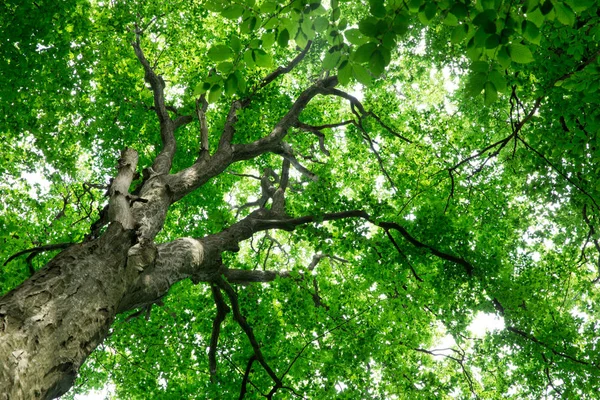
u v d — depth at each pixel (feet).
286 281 28.30
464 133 38.55
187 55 39.65
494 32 9.13
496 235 34.99
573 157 23.18
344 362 27.76
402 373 29.43
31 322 10.46
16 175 32.91
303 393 27.35
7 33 23.15
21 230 26.21
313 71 41.14
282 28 10.71
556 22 18.19
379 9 9.23
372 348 28.04
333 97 44.73
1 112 27.94
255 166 44.55
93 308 12.07
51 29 24.45
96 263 13.14
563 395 28.35
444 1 9.62
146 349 30.35
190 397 28.76
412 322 32.24
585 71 16.40
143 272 14.99
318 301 29.43
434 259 30.63
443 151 35.68
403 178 34.50
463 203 35.94
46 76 27.32
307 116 40.60
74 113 31.63
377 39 9.49
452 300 30.22
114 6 34.12
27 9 23.08
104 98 33.96
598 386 27.35
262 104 33.60
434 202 31.30
